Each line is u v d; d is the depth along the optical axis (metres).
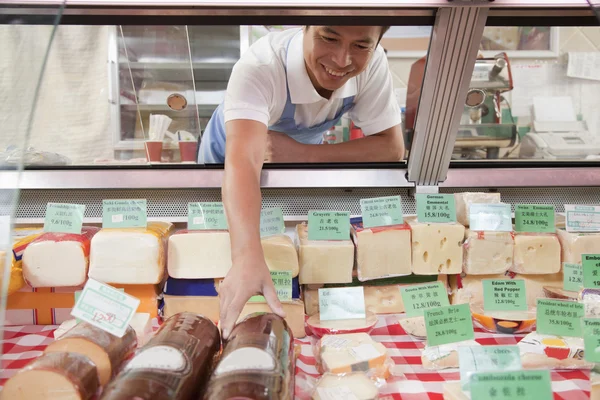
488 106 1.75
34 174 1.51
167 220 1.55
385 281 1.42
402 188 1.62
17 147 0.80
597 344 1.03
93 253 1.27
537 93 1.84
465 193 1.44
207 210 1.38
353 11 1.28
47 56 0.86
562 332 1.19
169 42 1.59
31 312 1.34
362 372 1.04
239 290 1.02
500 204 1.40
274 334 0.94
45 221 1.35
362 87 1.70
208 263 1.30
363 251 1.36
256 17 1.30
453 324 1.17
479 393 0.90
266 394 0.75
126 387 0.75
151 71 1.63
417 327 1.30
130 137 1.71
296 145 1.63
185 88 1.64
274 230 1.38
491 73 1.71
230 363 0.81
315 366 1.14
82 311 1.00
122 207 1.35
